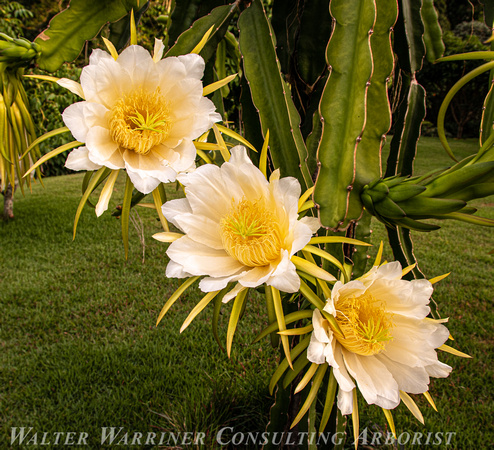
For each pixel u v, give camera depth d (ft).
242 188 1.89
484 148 1.77
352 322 1.80
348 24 2.23
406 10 2.93
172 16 2.89
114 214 3.17
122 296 8.29
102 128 1.82
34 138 2.48
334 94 2.21
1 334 7.12
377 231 12.17
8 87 2.32
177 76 1.90
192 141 1.96
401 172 3.18
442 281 9.07
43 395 5.70
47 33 2.47
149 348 6.66
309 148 2.80
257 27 2.57
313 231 1.77
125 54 1.86
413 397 5.77
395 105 3.73
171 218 1.88
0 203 14.66
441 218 1.88
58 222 12.42
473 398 5.72
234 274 1.83
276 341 1.81
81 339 6.95
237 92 6.04
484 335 7.10
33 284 8.80
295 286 1.59
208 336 6.98
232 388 5.38
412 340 1.86
